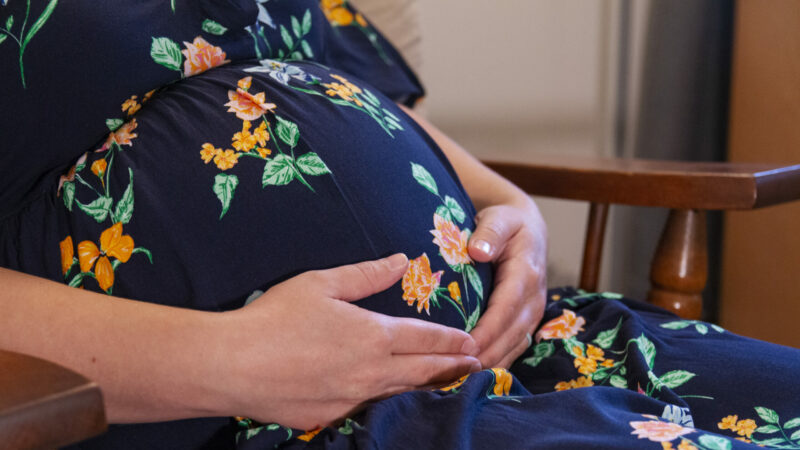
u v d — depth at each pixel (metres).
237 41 0.72
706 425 0.64
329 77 0.74
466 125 1.71
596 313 0.81
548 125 1.79
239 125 0.63
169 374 0.51
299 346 0.53
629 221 1.91
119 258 0.58
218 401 0.52
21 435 0.32
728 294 1.72
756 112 1.61
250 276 0.58
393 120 0.74
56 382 0.35
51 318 0.53
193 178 0.60
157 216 0.58
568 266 1.85
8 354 0.38
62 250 0.59
